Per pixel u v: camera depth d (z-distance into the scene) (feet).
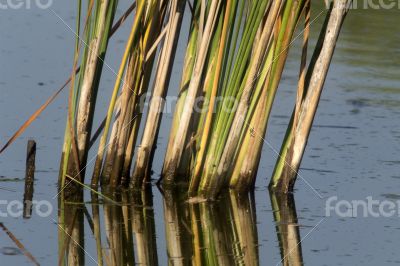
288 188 45.14
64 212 41.93
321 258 36.29
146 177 46.37
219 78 42.55
